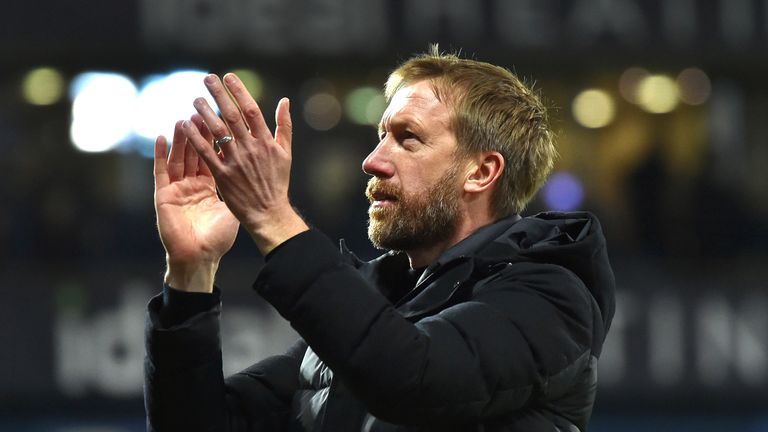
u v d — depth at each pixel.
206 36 33.16
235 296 33.34
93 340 33.28
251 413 9.46
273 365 9.80
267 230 7.91
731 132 37.50
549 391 8.15
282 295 7.76
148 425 9.06
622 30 33.62
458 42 33.16
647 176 36.88
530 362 7.94
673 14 33.75
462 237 9.09
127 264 34.72
